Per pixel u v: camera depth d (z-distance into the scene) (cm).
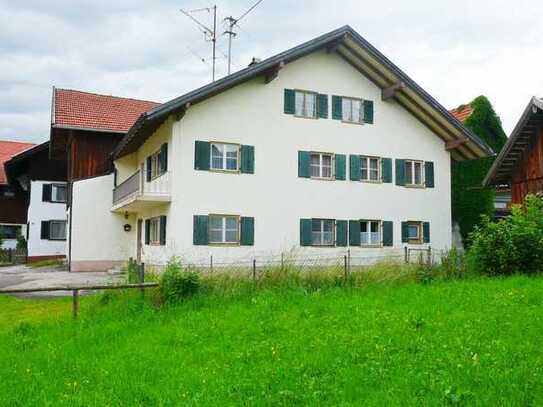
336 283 1337
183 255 2000
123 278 1677
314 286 1316
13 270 2903
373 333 821
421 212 2509
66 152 3416
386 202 2428
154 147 2325
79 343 901
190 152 2047
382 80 2436
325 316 975
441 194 2569
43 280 2212
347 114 2397
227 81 2025
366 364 672
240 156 2136
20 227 4359
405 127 2509
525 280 1283
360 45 2298
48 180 3675
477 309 956
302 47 2161
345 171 2345
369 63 2377
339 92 2367
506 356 653
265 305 1077
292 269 1370
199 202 2045
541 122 1891
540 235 1477
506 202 3216
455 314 920
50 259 3647
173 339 877
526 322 822
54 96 3094
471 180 2864
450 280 1405
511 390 541
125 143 2306
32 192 3638
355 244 2339
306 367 679
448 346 720
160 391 635
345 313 991
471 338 749
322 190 2288
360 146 2392
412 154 2516
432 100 2416
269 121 2202
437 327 833
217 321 974
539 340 726
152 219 2362
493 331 783
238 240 2111
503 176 2086
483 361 641
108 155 2886
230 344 827
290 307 1077
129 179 2212
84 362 780
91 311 1161
